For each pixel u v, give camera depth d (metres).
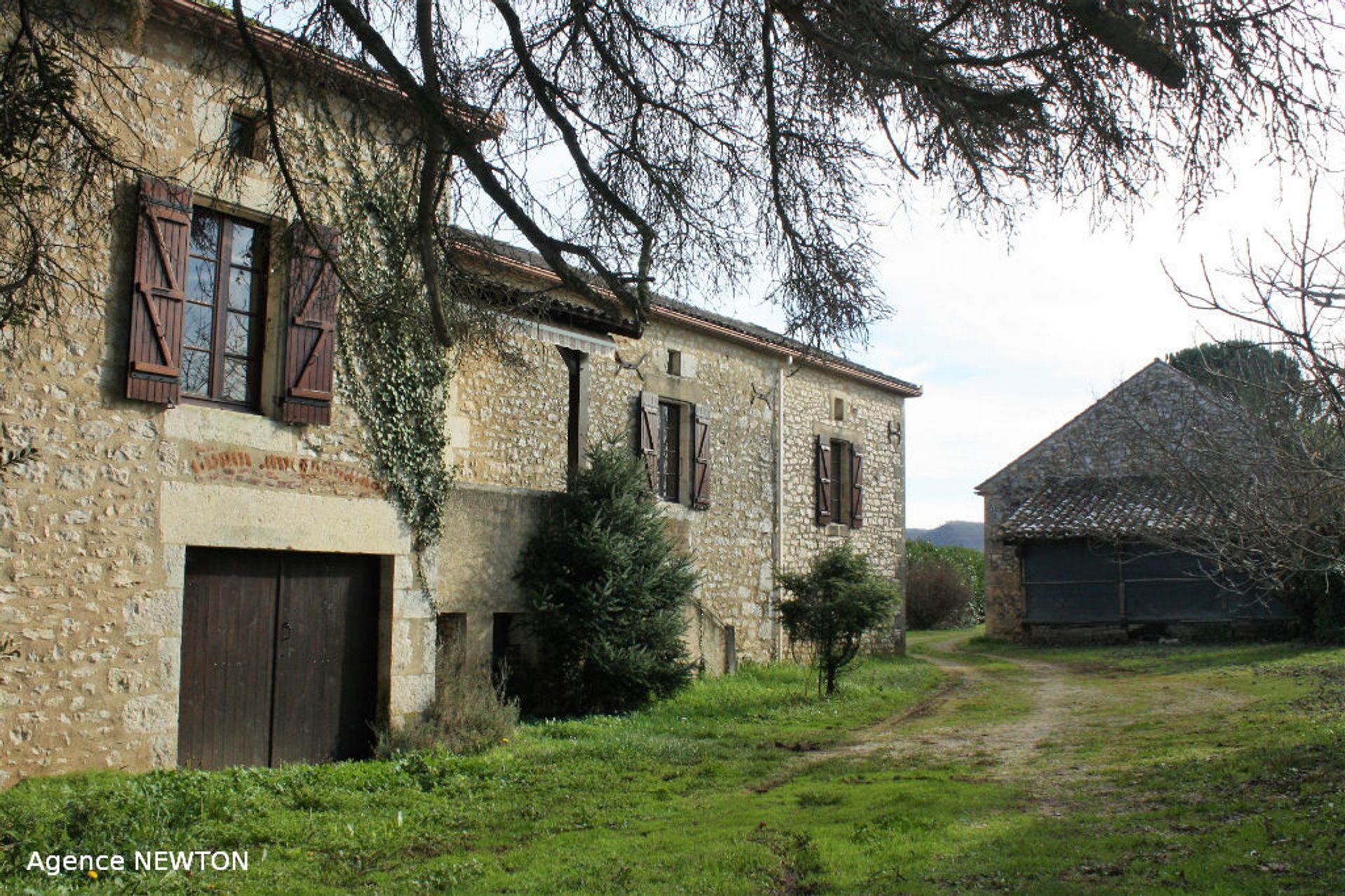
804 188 5.30
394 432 8.66
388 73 4.67
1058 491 22.12
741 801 6.82
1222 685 12.66
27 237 4.80
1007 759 8.20
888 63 4.39
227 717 7.66
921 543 33.38
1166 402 19.17
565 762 8.20
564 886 4.77
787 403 17.20
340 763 7.93
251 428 7.71
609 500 11.54
